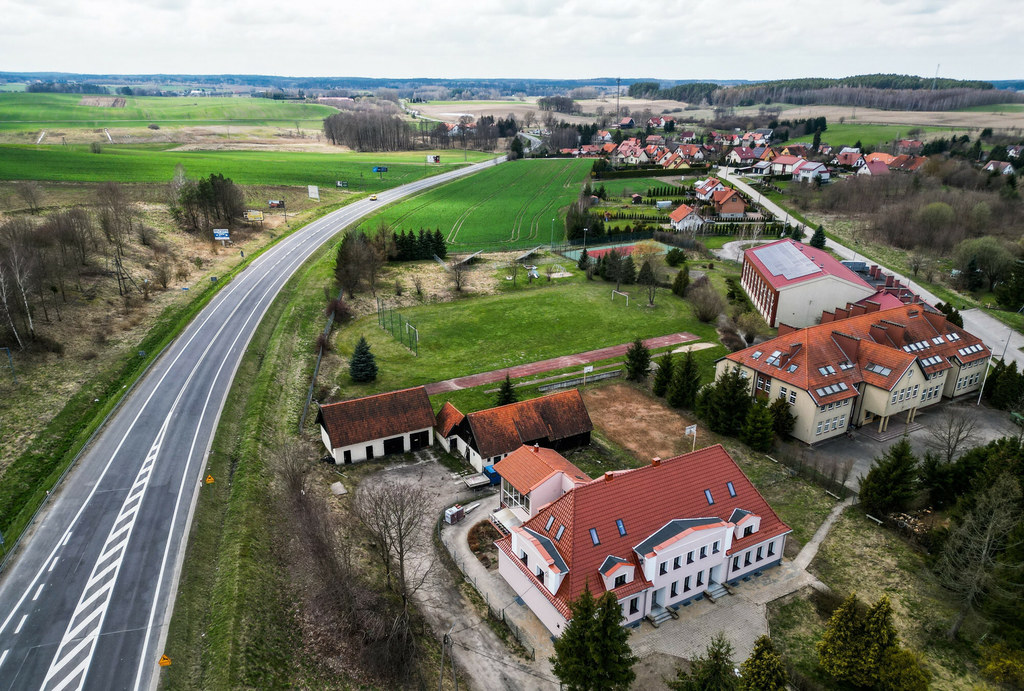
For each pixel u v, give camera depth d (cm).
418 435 7519
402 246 14988
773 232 18825
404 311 11806
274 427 7525
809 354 7956
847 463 7019
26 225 10806
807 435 7762
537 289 13300
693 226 18525
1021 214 18150
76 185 16988
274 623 4672
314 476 6762
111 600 4700
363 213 19125
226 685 4009
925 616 5150
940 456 7044
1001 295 12644
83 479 6131
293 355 9550
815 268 11488
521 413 7294
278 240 15575
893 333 8562
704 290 12031
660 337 11050
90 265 11356
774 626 5078
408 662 4547
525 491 5838
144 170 19950
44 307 9162
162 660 4162
